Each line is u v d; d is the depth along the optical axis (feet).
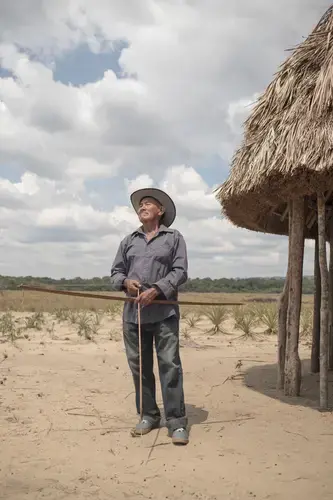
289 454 12.30
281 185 16.01
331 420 15.05
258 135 16.84
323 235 16.14
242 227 23.63
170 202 14.30
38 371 22.30
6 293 62.90
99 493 10.23
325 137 14.39
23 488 10.42
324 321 16.20
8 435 13.71
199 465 11.64
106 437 13.61
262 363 24.66
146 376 14.14
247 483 10.69
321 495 10.15
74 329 38.47
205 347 29.99
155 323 13.60
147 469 11.42
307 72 16.12
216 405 16.92
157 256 13.80
